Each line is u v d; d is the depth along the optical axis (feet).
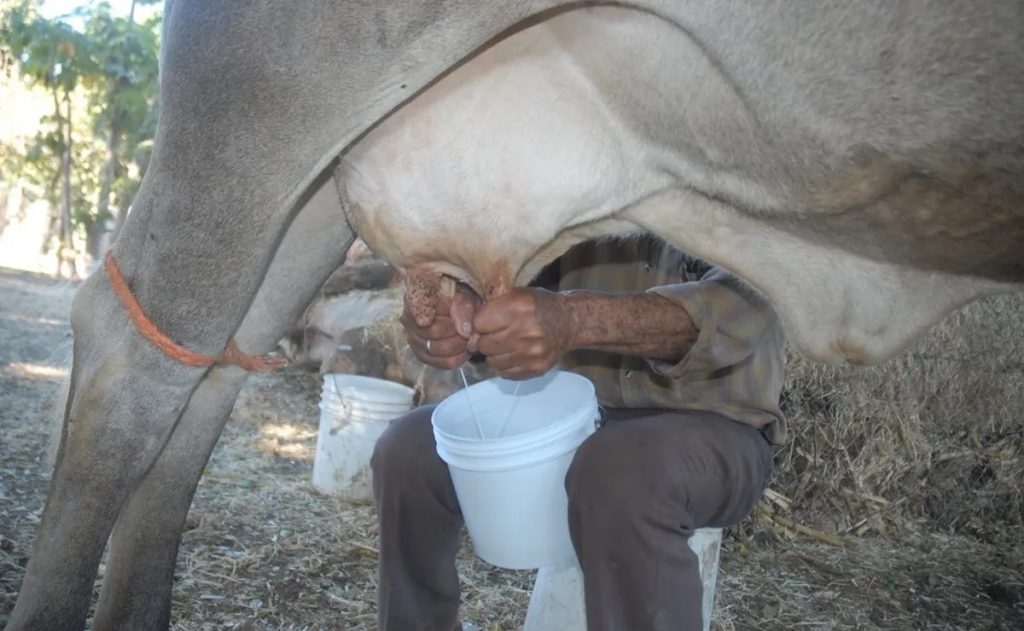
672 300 6.78
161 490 7.72
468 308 6.82
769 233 6.30
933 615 11.89
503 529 6.96
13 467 12.15
